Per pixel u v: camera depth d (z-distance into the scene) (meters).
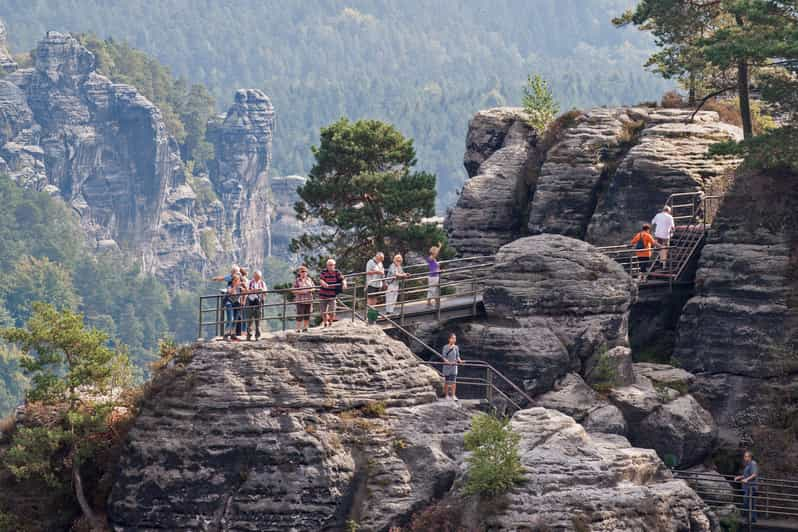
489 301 91.69
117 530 75.94
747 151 100.31
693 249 102.06
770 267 96.75
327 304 84.06
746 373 95.50
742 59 104.88
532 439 75.56
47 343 85.38
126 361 86.56
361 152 127.06
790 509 85.44
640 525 72.50
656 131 116.38
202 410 75.94
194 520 74.81
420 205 121.81
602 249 105.38
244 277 82.06
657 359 100.38
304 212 128.38
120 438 80.00
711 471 90.44
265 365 77.31
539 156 128.00
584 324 90.44
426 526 73.50
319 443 75.44
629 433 89.25
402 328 86.62
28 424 83.00
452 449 78.19
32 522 80.00
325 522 74.69
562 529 71.19
